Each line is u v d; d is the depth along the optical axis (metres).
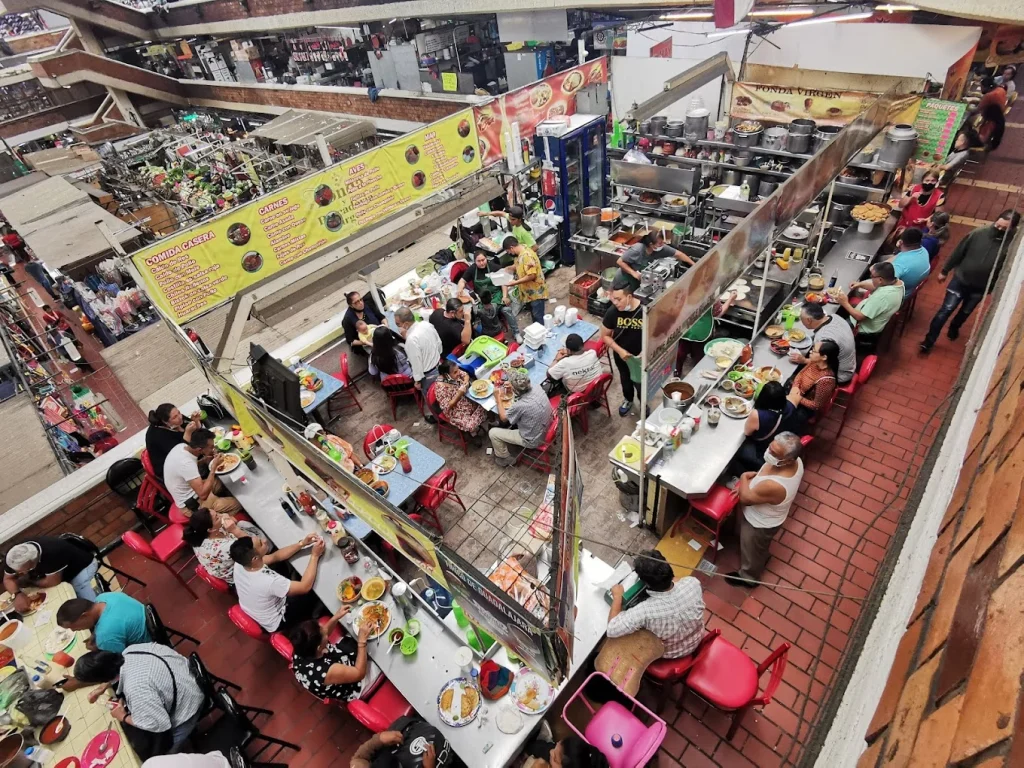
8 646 4.55
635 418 6.77
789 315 6.30
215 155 15.88
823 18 7.71
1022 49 8.77
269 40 18.94
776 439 4.18
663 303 4.09
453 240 9.64
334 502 5.01
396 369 7.06
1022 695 0.79
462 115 8.05
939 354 6.79
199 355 5.42
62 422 7.77
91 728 3.93
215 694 4.15
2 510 6.16
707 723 4.14
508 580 3.99
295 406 5.55
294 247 6.78
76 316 12.91
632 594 4.17
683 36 9.98
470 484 6.33
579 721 3.73
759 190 8.16
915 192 7.80
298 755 4.40
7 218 13.56
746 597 4.82
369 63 16.25
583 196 9.63
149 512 5.92
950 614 1.17
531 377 6.46
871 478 5.56
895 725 1.18
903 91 7.84
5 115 24.42
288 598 4.43
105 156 17.91
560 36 10.94
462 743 3.54
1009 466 1.30
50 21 34.00
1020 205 8.82
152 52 23.11
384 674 4.05
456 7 11.72
